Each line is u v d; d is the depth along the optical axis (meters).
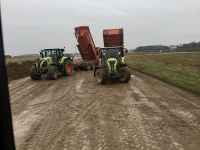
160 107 10.66
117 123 8.47
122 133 7.41
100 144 6.56
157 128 7.81
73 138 7.09
